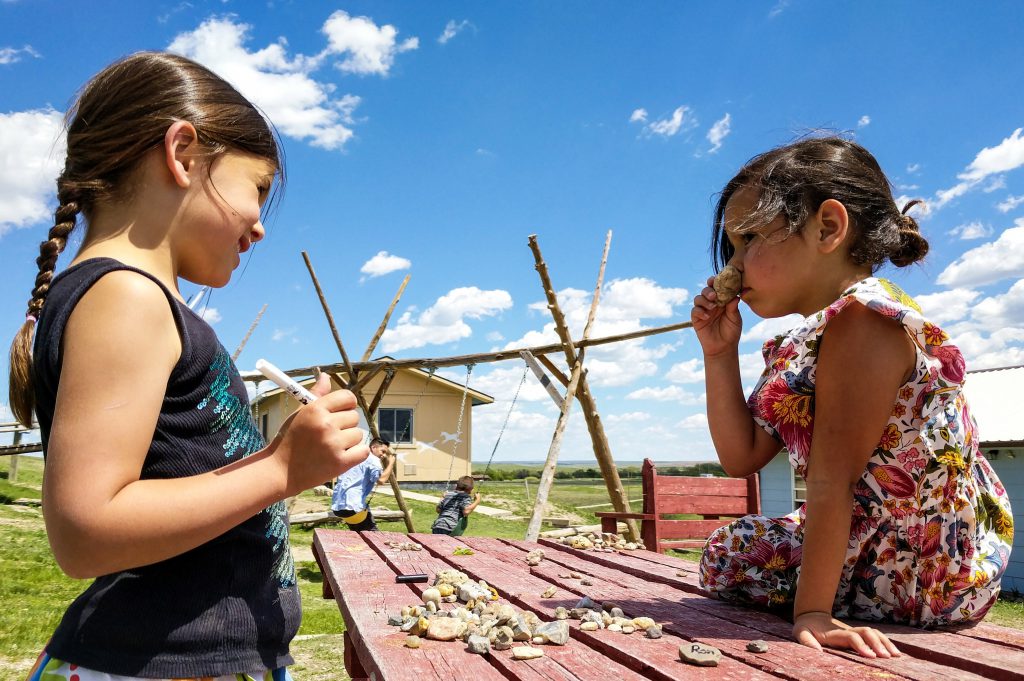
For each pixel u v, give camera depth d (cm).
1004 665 142
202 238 140
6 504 1362
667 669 143
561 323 898
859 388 173
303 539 1295
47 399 123
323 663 489
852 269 196
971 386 1441
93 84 141
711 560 220
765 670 144
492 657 156
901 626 191
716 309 223
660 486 718
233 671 136
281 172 160
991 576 184
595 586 257
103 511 111
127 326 119
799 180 192
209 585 137
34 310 130
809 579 175
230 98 147
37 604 650
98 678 128
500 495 2312
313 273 1080
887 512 187
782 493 1470
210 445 136
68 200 134
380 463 1038
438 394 2330
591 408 912
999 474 1255
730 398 223
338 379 1124
